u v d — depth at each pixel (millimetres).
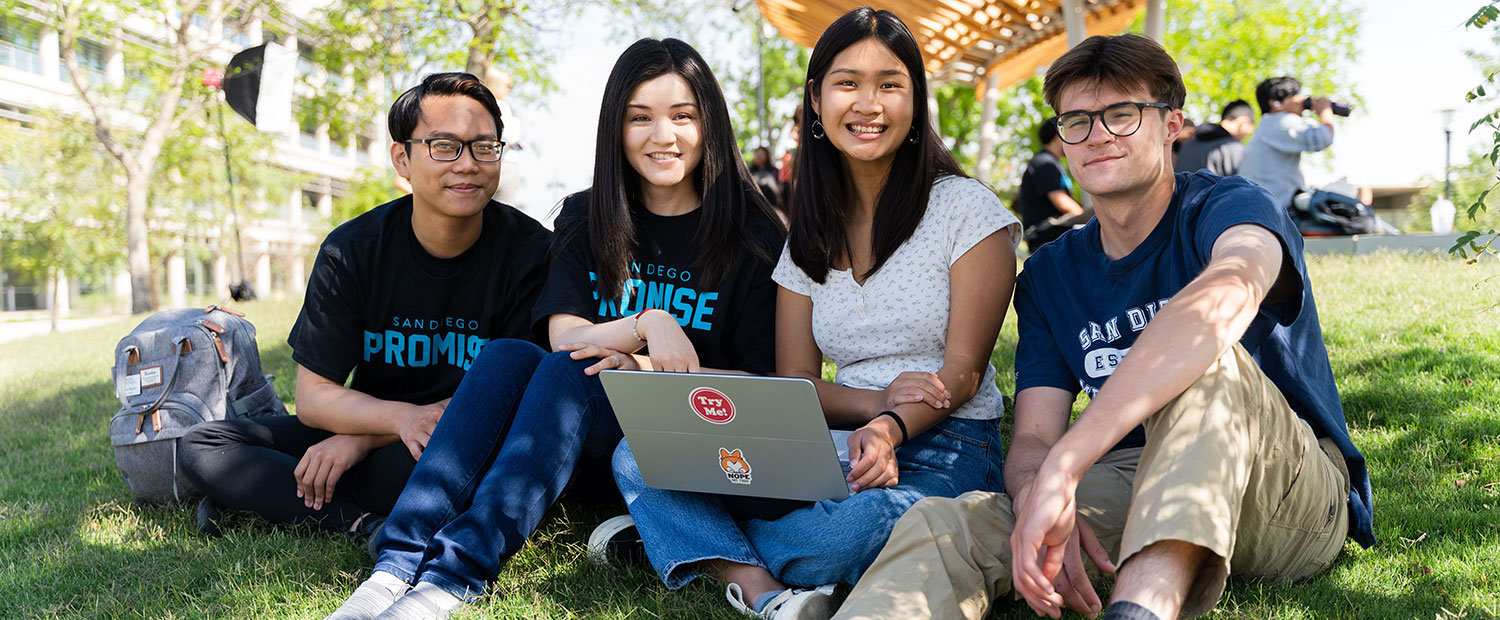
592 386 2406
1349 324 4832
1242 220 1967
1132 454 2162
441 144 2754
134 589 2486
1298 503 1945
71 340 12844
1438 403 3461
